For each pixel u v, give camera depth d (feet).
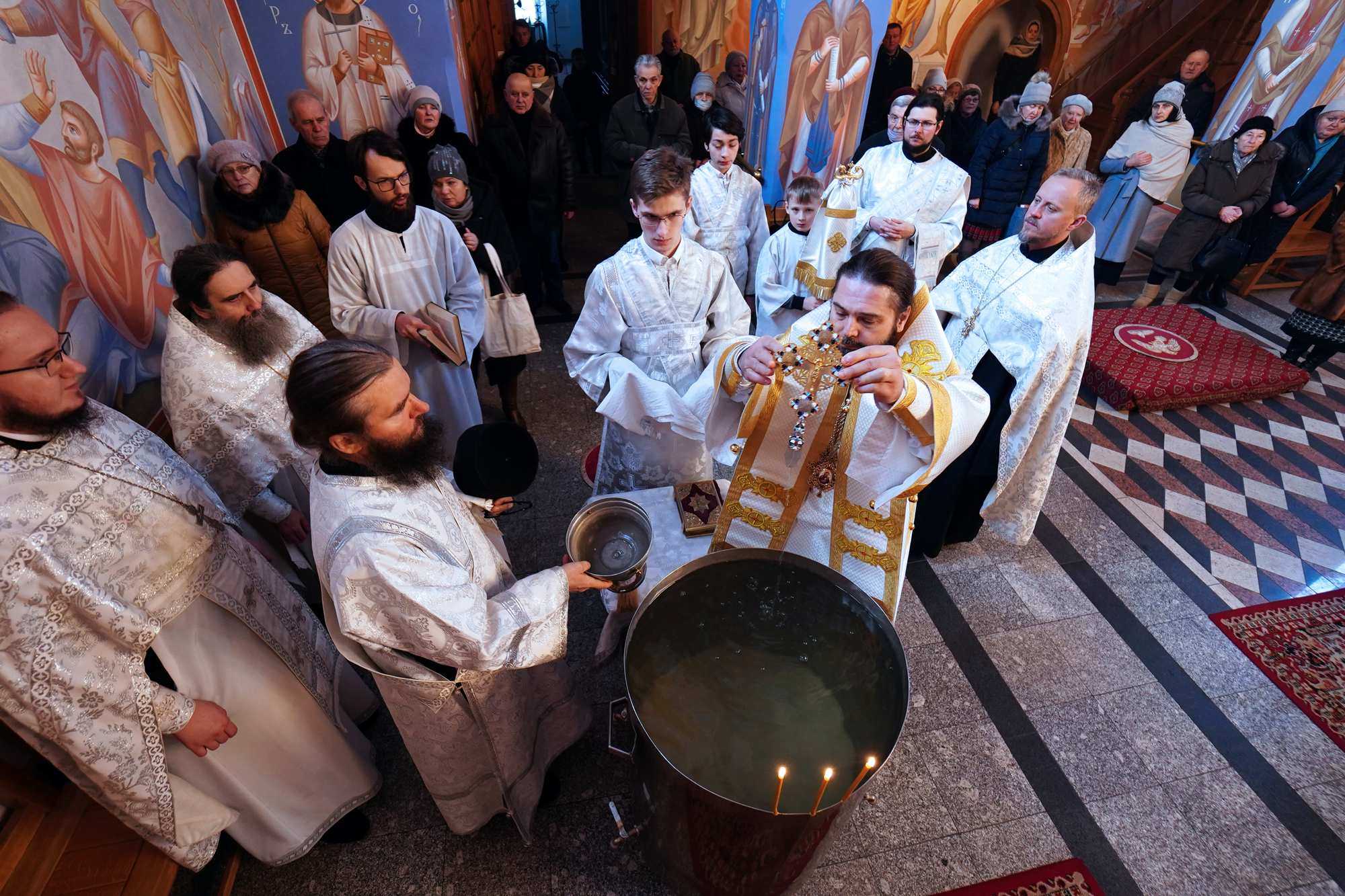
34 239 5.88
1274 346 16.79
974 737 7.70
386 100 13.91
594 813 6.85
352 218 8.78
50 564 4.17
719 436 6.35
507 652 4.31
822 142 16.90
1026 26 25.38
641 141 15.81
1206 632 9.14
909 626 9.01
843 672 4.71
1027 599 9.52
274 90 13.24
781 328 11.00
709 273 7.59
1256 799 7.21
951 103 19.72
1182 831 6.89
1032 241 8.23
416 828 6.73
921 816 6.92
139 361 7.36
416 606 3.91
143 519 4.75
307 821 6.09
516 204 15.16
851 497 5.89
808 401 5.35
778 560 5.31
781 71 16.48
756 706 4.53
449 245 9.41
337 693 6.49
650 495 7.73
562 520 10.52
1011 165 17.11
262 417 6.81
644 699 4.56
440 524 4.40
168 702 4.68
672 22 25.02
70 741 4.31
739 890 5.17
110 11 7.91
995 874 6.50
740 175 11.64
